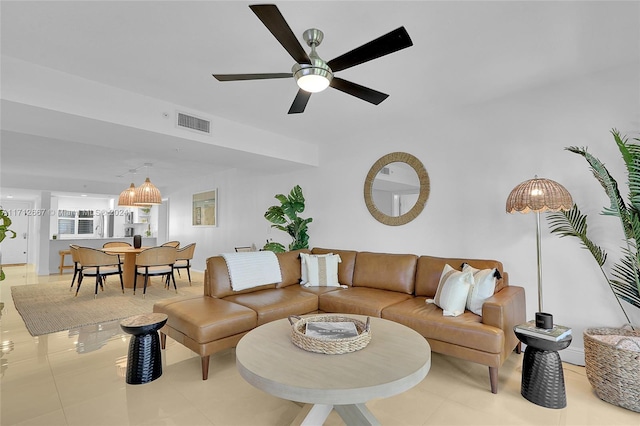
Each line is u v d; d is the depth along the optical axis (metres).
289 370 1.57
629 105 2.59
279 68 2.61
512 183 3.16
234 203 6.84
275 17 1.45
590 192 2.73
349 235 4.59
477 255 3.37
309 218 4.88
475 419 1.99
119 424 1.92
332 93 3.14
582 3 1.86
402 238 3.99
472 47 2.33
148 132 3.18
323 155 4.98
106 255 5.27
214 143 3.69
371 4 1.86
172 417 1.99
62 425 1.90
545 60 2.52
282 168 5.23
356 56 1.78
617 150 2.63
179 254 5.99
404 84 2.95
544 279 2.95
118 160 5.95
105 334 3.43
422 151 3.83
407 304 2.92
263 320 2.81
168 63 2.51
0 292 5.52
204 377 2.46
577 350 2.76
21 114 2.66
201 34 2.14
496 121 3.27
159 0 1.82
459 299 2.64
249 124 4.04
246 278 3.39
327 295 3.27
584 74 2.76
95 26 2.04
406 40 1.61
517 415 2.03
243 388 2.34
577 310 2.78
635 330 2.42
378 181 4.25
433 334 2.51
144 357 2.41
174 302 2.95
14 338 3.31
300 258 4.04
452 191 3.57
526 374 2.22
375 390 1.43
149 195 6.11
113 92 2.91
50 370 2.60
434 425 1.93
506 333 2.38
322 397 1.40
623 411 2.07
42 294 5.31
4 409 2.06
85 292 5.48
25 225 10.62
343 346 1.76
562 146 2.88
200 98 3.21
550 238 2.92
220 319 2.54
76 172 7.17
